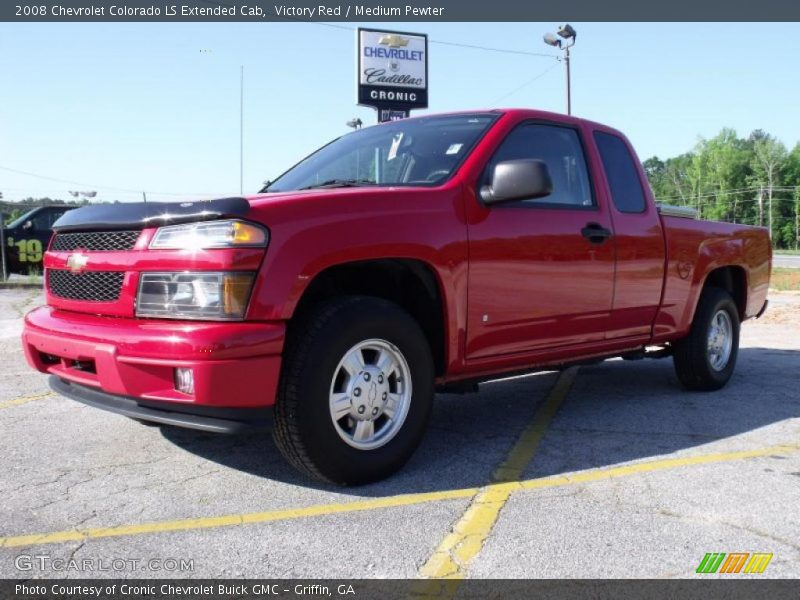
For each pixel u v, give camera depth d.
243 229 3.14
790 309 13.00
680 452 4.12
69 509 3.22
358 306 3.47
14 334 9.19
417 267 3.73
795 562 2.71
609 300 4.72
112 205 3.60
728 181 108.88
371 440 3.56
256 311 3.15
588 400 5.59
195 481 3.59
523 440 4.39
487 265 3.95
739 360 7.52
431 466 3.86
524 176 3.79
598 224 4.63
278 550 2.81
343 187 4.12
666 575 2.61
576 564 2.69
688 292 5.46
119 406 3.39
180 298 3.20
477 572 2.63
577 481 3.61
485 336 4.01
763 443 4.31
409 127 4.70
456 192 3.90
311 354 3.28
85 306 3.61
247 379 3.12
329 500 3.34
